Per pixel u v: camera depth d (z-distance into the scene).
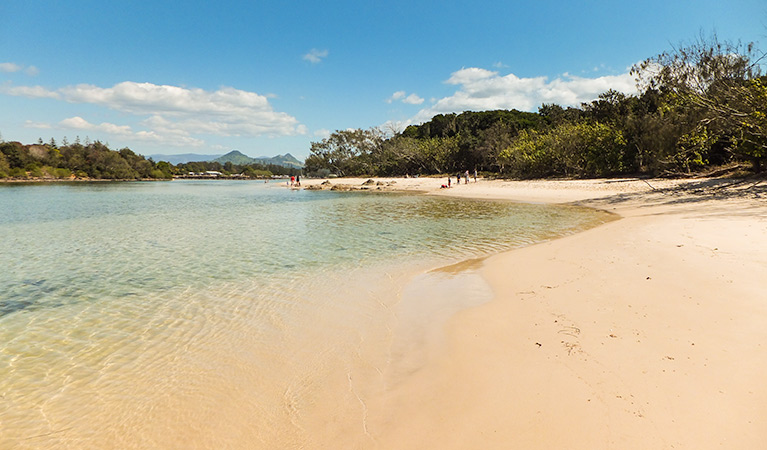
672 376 4.41
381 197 45.72
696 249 9.77
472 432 3.87
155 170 160.12
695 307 6.24
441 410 4.29
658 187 29.98
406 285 9.50
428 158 86.56
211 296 9.17
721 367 4.48
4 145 116.94
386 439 3.91
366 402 4.62
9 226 22.45
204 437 4.21
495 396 4.43
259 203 40.06
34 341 6.92
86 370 5.83
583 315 6.49
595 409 3.99
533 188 41.50
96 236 18.59
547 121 79.38
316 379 5.25
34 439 4.30
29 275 11.51
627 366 4.73
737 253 8.97
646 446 3.41
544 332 6.00
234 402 4.84
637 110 43.78
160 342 6.72
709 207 18.47
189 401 4.91
